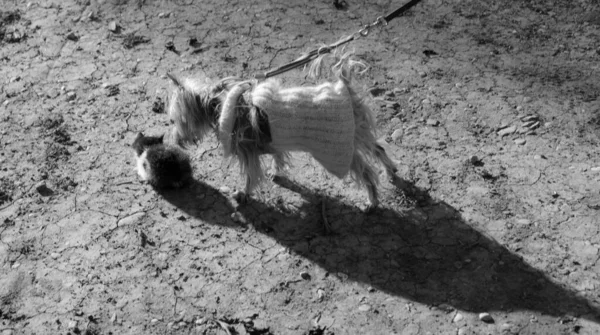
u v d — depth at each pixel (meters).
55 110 3.78
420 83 3.82
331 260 3.22
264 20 4.18
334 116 3.03
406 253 3.22
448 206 3.35
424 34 4.06
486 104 3.71
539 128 3.60
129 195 3.45
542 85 3.78
